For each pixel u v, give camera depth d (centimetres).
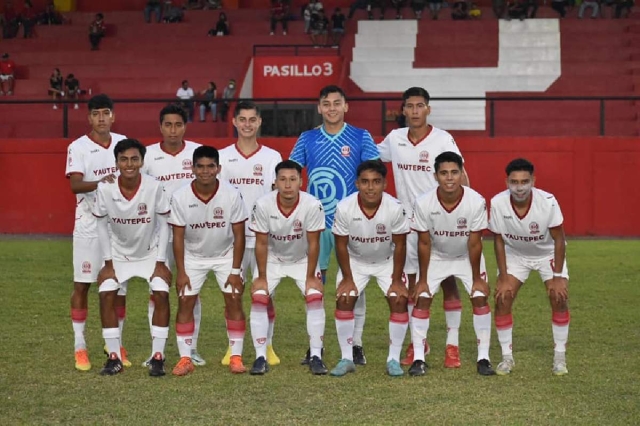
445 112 2930
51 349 1016
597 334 1099
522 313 1245
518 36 3278
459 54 3234
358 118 2950
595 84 3108
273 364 958
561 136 2580
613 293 1409
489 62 3212
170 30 3488
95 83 3209
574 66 3175
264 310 922
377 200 903
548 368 930
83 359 927
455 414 762
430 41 3297
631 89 3086
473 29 3312
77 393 831
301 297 1382
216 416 759
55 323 1166
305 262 948
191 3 3622
